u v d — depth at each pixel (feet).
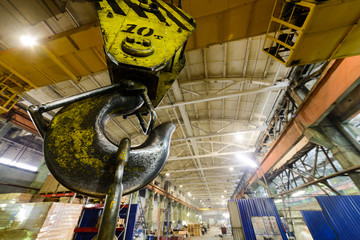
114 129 33.19
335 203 18.78
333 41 8.33
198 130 38.83
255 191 54.13
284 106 25.27
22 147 30.17
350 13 7.02
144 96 1.89
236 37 13.14
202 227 77.20
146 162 1.94
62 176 1.58
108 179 1.68
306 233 21.09
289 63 10.06
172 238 40.98
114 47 1.82
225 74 24.06
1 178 23.90
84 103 1.87
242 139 41.32
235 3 11.32
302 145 19.88
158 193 56.34
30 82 14.73
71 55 13.60
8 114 23.35
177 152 48.32
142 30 2.04
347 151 15.39
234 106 30.50
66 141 1.64
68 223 9.91
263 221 28.27
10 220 8.30
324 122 17.34
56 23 15.64
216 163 56.59
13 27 11.82
